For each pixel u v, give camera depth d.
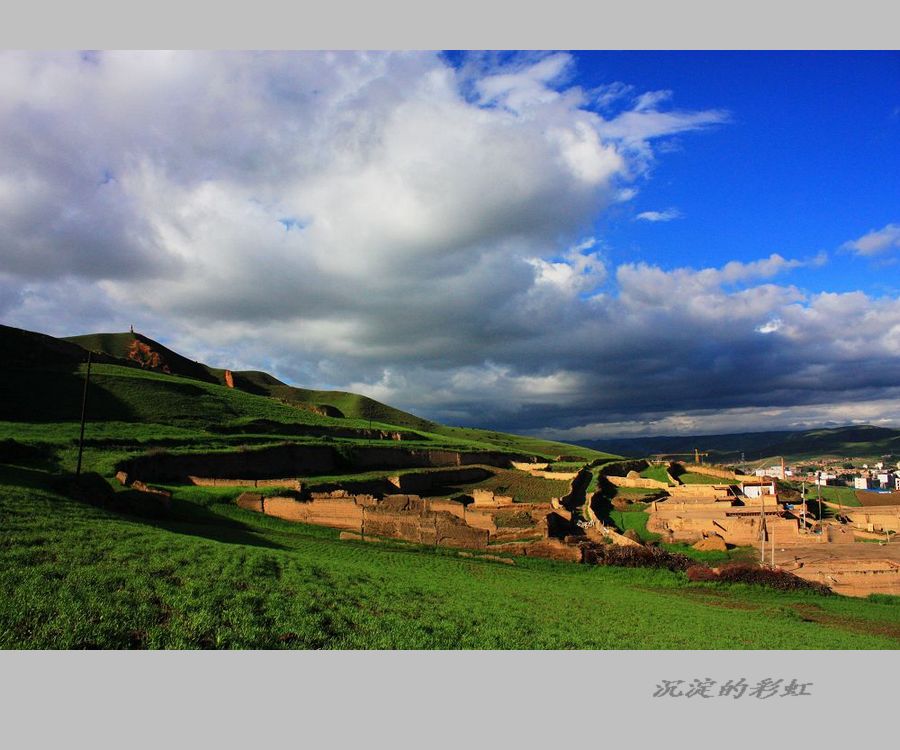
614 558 63.81
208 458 91.00
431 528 65.69
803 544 75.56
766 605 51.22
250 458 97.81
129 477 70.56
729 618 43.19
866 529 83.69
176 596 26.61
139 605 25.00
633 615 39.59
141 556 32.12
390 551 59.22
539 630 31.42
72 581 26.31
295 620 26.61
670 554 66.12
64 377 126.19
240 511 68.94
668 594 54.31
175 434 107.44
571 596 44.41
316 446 112.62
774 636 37.41
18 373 121.31
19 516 35.88
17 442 76.81
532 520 75.38
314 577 34.62
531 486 116.81
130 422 112.81
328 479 92.25
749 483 134.50
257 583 30.70
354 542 62.69
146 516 56.00
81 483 54.38
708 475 157.25
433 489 107.62
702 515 87.44
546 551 63.84
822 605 52.94
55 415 106.88
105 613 23.66
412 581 40.62
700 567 61.12
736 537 77.50
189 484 79.94
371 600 32.22
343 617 28.36
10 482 46.44
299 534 63.03
